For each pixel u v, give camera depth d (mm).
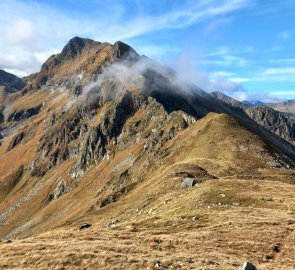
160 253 42031
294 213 58969
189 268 36844
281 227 51719
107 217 103812
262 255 43344
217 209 63031
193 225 55781
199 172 107938
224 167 113000
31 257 41281
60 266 38438
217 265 37750
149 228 57906
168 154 174000
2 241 54531
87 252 41188
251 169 111375
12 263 40344
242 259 41844
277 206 63219
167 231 54438
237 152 126312
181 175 105562
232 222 54312
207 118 174250
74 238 52625
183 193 82062
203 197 71875
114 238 51156
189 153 140375
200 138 147750
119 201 126750
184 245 46438
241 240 47656
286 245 46156
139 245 46438
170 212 69688
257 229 50938
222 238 48250
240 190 73062
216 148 133000
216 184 77938
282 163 119875
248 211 60406
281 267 39688
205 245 46312
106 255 40031
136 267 36969
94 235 53625
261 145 131375
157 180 118188
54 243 46750
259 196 68000
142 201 96062
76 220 120000
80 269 37562
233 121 155000
